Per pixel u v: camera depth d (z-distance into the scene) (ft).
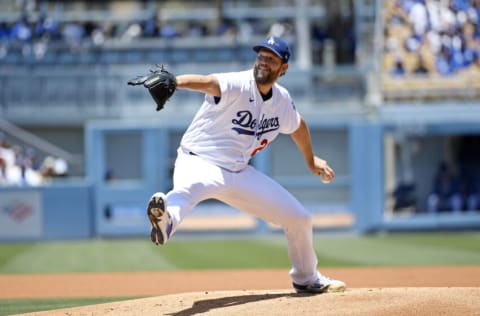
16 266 152.15
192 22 296.51
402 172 234.38
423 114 224.94
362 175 215.31
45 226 207.10
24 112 247.29
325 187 214.90
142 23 286.66
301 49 262.06
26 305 100.89
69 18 285.23
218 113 74.84
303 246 82.23
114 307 81.00
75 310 80.84
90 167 211.20
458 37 269.03
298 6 271.28
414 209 227.20
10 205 206.08
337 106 246.88
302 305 74.64
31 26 271.28
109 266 150.82
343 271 135.54
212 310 75.20
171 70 255.91
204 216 212.84
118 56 259.19
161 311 76.43
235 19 290.15
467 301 73.92
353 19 278.67
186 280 127.24
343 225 215.10
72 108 247.09
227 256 165.78
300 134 82.94
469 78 244.63
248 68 255.29
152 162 211.41
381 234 215.92
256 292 87.10
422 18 270.46
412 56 260.62
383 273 131.75
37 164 232.73
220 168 76.02
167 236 71.41
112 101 246.88
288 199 79.77
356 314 69.87
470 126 220.23
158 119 244.63
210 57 259.19
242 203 79.20
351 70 249.14
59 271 143.64
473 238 201.46
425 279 122.42
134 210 211.00
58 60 258.57
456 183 229.04
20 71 256.32
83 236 209.26
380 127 215.51
